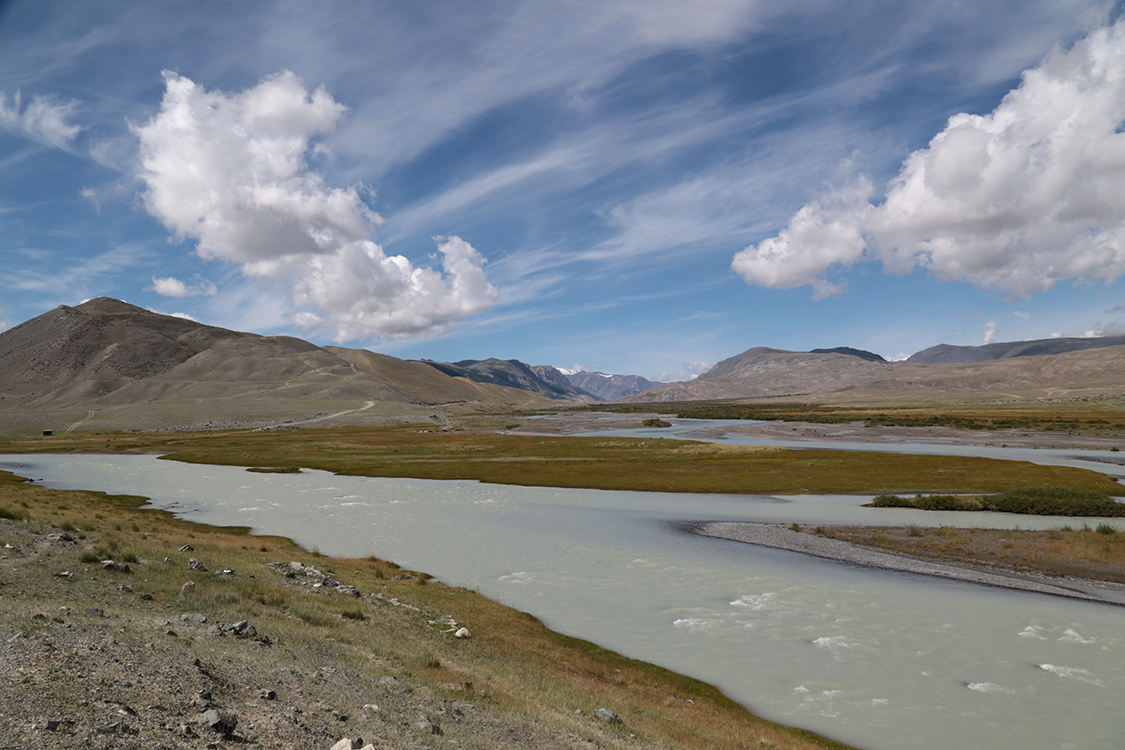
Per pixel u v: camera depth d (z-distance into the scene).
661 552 44.25
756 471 86.75
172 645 15.30
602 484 79.19
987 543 46.09
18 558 24.45
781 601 33.59
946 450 117.06
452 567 40.28
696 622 30.39
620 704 19.72
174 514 58.38
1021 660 25.91
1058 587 36.12
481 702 16.78
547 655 24.91
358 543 46.91
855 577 38.12
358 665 18.05
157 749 9.36
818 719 20.97
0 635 13.22
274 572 30.16
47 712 9.70
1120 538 45.88
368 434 178.00
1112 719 20.95
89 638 14.24
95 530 35.22
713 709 20.94
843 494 70.69
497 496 70.88
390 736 12.53
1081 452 112.50
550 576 38.28
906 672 24.78
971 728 20.44
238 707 12.20
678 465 95.00
